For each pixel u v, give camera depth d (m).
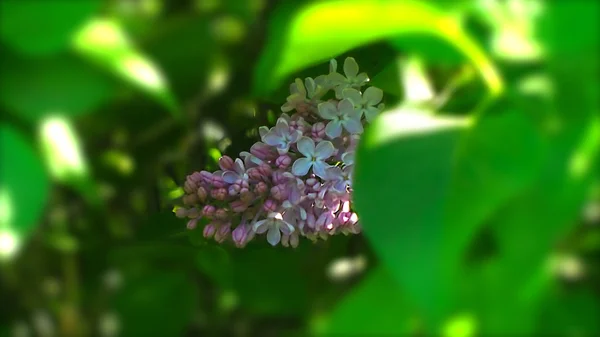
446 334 0.23
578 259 0.23
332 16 0.24
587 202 0.22
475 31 0.24
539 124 0.23
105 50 0.26
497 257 0.24
